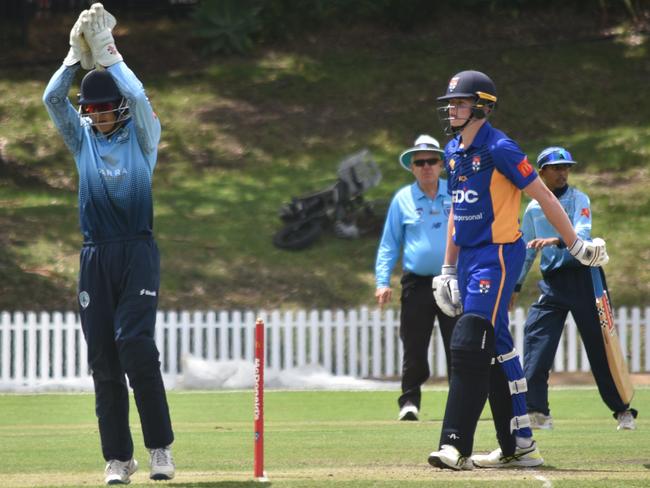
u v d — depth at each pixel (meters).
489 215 23.73
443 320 39.88
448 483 20.62
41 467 26.66
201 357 64.06
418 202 40.28
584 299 34.38
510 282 23.89
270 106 101.94
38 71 107.69
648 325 65.50
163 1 119.44
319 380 61.75
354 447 30.36
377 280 41.31
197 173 91.50
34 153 93.06
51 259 74.88
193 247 77.69
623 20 114.94
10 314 68.69
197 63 110.38
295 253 77.50
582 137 96.06
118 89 22.61
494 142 23.64
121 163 22.38
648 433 33.38
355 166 79.12
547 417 35.09
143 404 22.25
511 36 113.19
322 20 115.56
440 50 111.50
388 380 64.25
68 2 118.88
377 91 104.31
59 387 61.88
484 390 23.64
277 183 89.50
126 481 22.22
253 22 111.88
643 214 81.44
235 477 22.92
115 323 22.36
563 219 23.94
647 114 99.75
